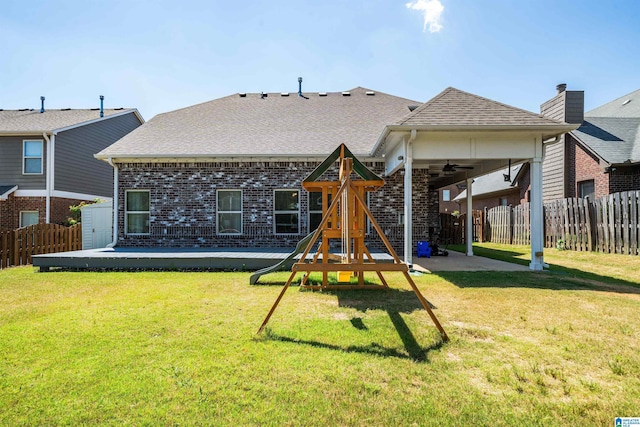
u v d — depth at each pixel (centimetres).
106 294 628
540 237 880
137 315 491
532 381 303
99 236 1383
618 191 1312
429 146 853
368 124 1335
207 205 1191
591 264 974
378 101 1549
